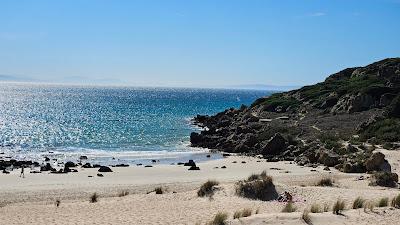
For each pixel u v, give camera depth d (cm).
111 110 14550
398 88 7406
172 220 1822
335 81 9606
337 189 2589
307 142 5550
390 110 6012
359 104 7200
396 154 4278
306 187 2631
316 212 1752
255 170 4294
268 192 2441
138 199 2608
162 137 7600
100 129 8806
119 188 3412
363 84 8144
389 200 2027
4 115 12400
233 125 7875
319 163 4578
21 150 6206
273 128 6544
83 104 18262
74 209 2342
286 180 3359
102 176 4072
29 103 18762
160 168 4584
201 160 5338
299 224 1545
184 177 3956
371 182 2991
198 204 2250
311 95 8675
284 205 2116
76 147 6525
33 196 3133
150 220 1853
